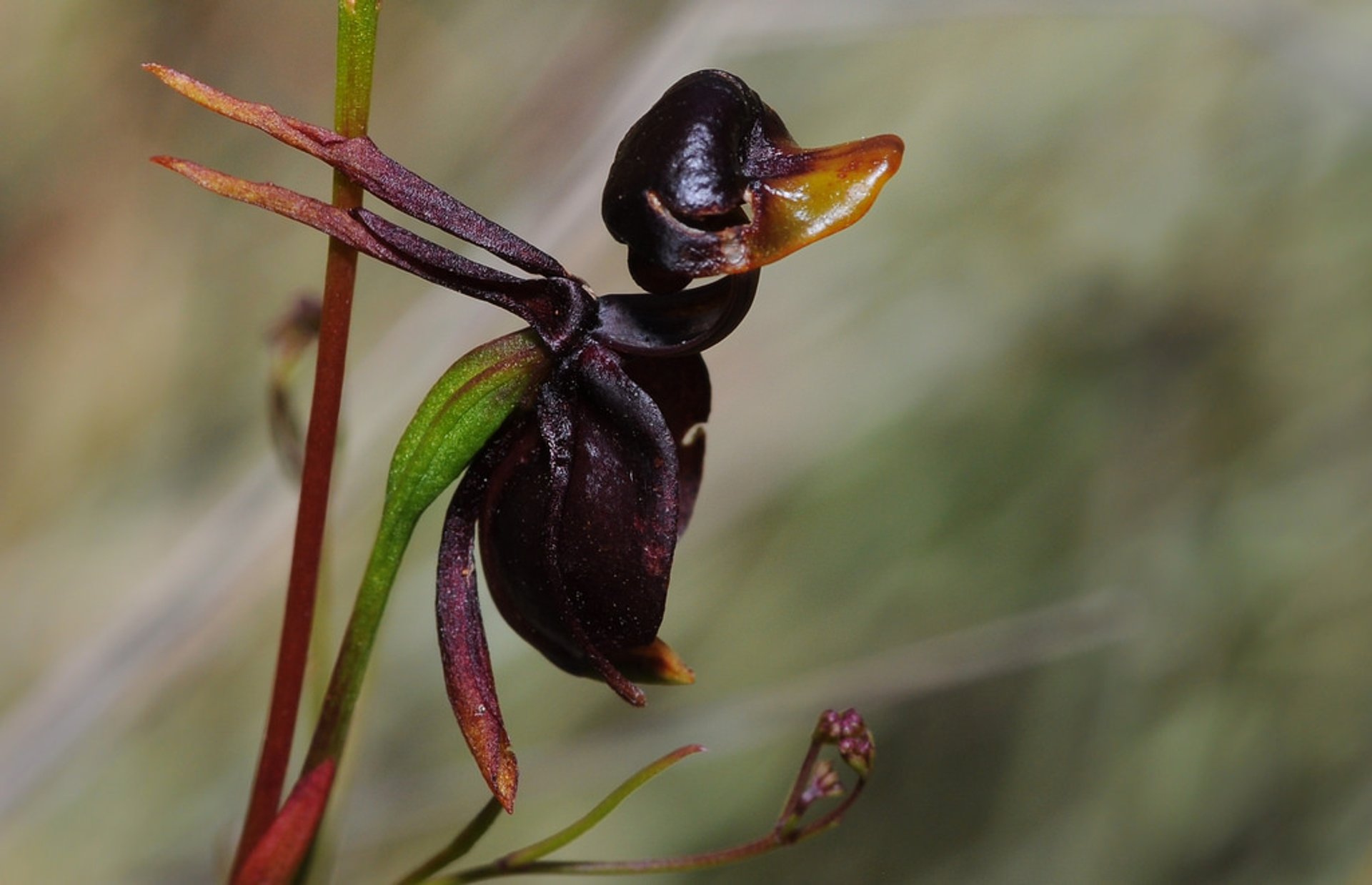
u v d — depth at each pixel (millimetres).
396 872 273
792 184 149
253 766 283
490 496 154
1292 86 289
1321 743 282
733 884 281
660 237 149
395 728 276
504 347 153
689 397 157
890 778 287
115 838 269
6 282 288
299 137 150
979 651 232
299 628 156
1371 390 289
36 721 223
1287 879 280
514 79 271
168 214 291
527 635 157
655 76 220
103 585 284
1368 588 283
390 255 151
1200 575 287
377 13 149
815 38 227
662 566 153
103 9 277
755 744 280
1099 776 287
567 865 160
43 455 289
